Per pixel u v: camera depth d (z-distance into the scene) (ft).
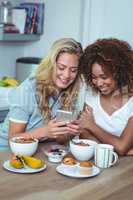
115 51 5.19
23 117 5.71
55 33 11.04
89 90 5.93
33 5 10.82
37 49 11.48
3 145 6.07
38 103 5.72
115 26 10.04
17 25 10.57
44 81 5.68
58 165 4.61
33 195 3.72
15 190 3.81
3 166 4.42
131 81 5.43
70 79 5.61
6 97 8.61
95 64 5.20
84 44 10.54
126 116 5.63
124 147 5.32
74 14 10.62
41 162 4.49
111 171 4.56
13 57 11.50
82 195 3.80
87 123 5.62
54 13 10.96
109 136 5.52
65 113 5.26
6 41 11.10
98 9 10.21
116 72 5.24
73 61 5.48
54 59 5.53
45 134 5.34
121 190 4.01
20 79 10.85
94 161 4.84
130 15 9.76
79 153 4.80
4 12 10.53
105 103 5.84
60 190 3.88
